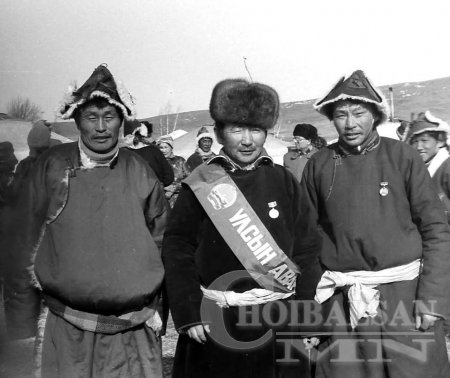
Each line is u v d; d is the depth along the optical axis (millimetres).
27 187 2668
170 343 4523
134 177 2727
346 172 2975
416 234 2908
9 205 2699
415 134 3977
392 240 2873
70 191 2629
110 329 2627
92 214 2623
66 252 2588
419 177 2873
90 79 2631
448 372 2988
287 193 2781
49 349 2637
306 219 2793
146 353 2730
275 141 6637
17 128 5930
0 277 2744
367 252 2893
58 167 2652
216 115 2693
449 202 3875
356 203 2920
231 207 2709
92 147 2658
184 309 2619
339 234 2938
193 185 2740
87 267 2580
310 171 3096
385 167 2926
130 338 2711
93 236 2607
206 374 2691
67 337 2621
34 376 2717
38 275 2621
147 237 2693
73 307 2605
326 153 3084
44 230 2652
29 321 2660
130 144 5449
